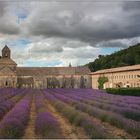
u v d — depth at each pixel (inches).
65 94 1798.7
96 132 481.7
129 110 756.6
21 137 512.1
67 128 613.9
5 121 528.4
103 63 6038.4
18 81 3988.7
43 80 4082.2
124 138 501.7
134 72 2869.1
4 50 4217.5
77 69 4239.7
